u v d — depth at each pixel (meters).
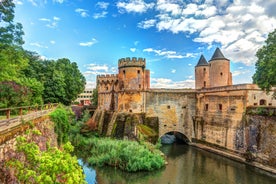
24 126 14.39
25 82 28.41
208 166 33.75
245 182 27.03
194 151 43.72
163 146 48.50
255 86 36.78
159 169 32.19
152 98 49.62
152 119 48.53
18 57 22.75
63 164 9.65
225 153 39.47
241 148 35.97
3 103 18.62
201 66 57.59
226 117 40.22
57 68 49.41
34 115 19.42
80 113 68.38
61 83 43.28
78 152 39.09
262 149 31.67
